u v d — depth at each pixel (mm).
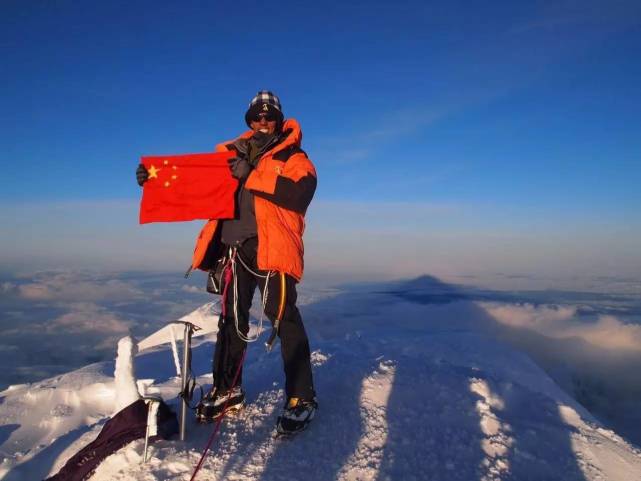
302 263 2840
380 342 6273
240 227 2938
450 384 3568
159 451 2578
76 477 2486
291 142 2771
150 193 2922
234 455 2578
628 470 2727
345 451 2639
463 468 2521
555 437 2975
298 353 2857
